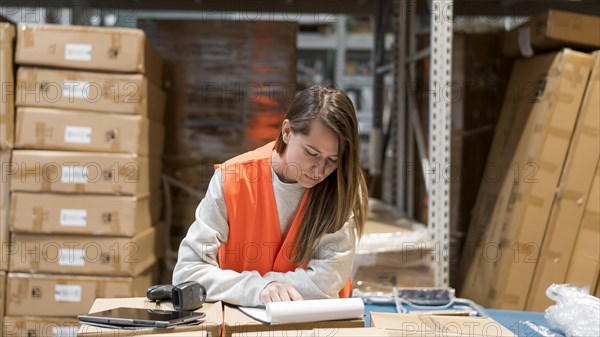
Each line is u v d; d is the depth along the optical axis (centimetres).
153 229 247
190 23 264
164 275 270
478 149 264
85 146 218
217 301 133
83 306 220
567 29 221
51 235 220
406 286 217
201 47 264
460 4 311
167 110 266
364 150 380
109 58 218
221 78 265
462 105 263
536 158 218
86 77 218
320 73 381
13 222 216
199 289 126
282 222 142
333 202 138
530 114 231
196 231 139
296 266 143
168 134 266
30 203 217
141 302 132
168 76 265
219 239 141
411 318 133
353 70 381
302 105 128
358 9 321
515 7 311
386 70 318
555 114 216
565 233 217
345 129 126
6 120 214
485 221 247
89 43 217
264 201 141
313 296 135
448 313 152
